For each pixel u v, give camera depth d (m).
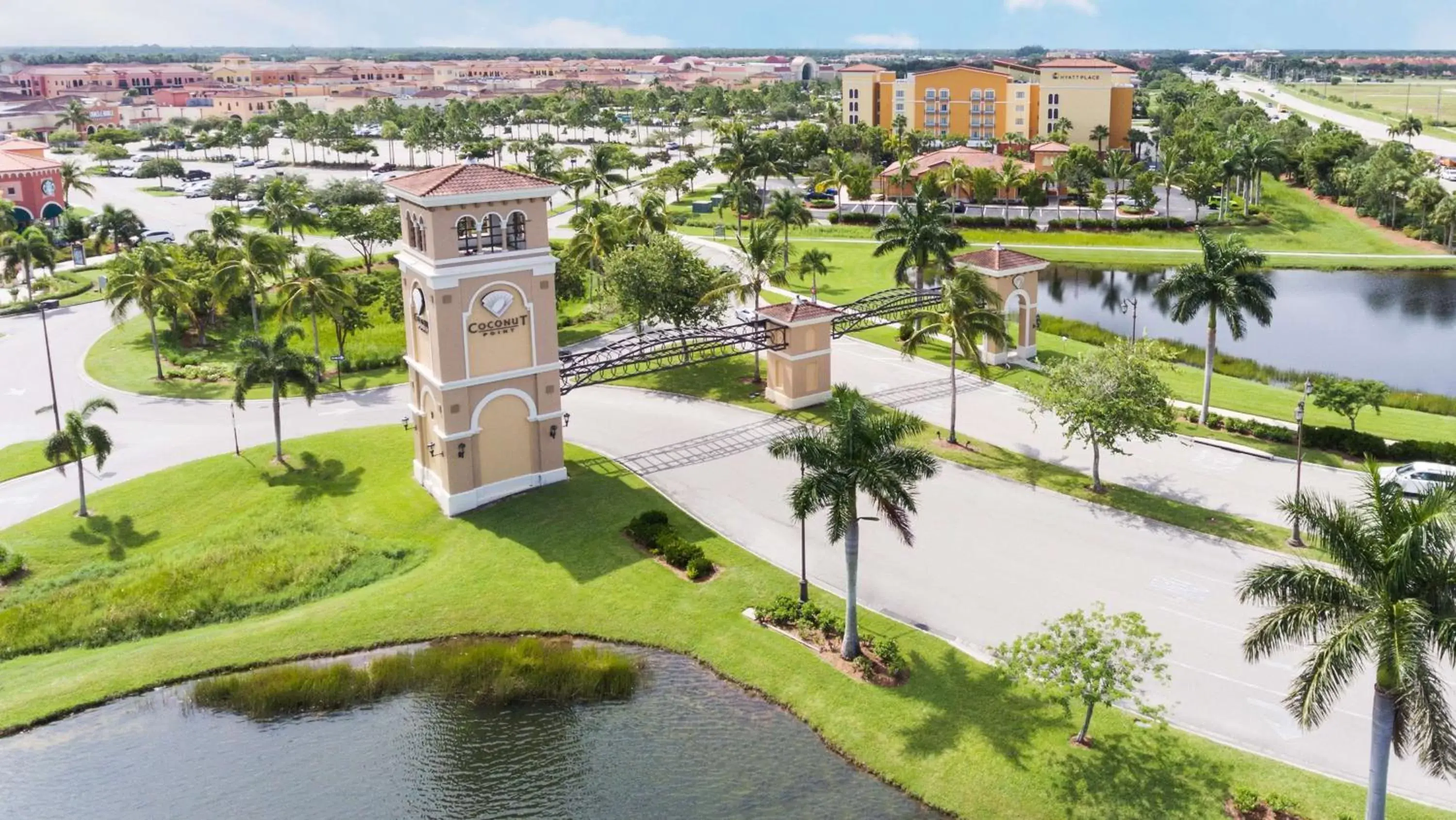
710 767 38.50
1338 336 101.00
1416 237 138.50
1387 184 143.50
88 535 57.59
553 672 43.41
